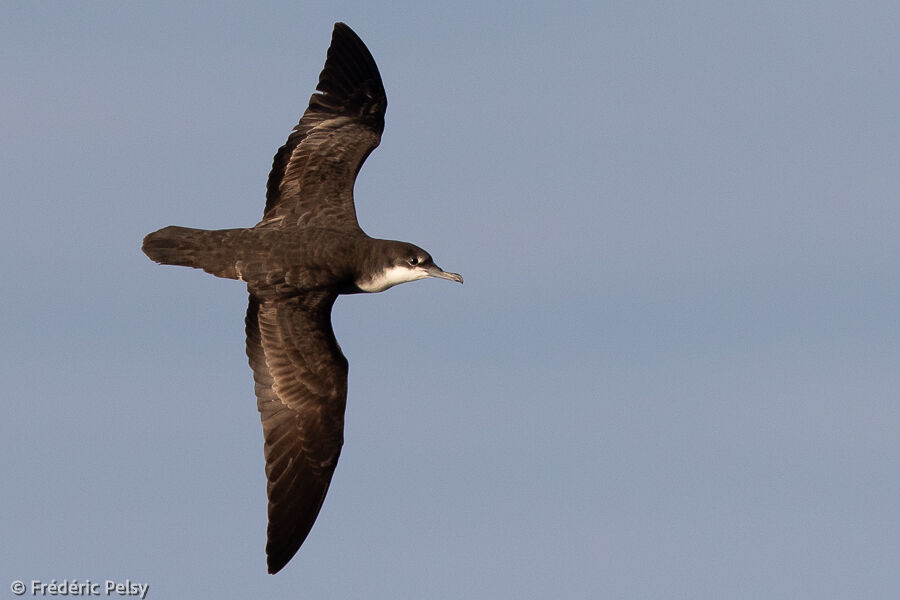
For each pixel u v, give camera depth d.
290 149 20.55
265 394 18.42
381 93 21.31
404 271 19.55
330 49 21.19
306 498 18.16
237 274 18.88
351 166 20.48
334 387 18.52
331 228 19.59
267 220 19.86
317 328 18.67
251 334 18.69
